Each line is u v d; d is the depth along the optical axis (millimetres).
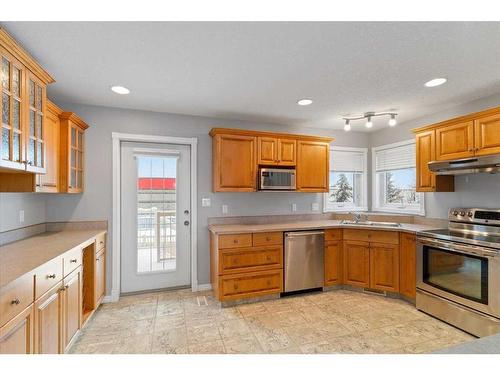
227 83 2471
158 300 3121
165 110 3254
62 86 2523
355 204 4414
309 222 3785
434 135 3004
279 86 2543
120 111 3168
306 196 4039
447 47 1861
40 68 1861
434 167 2893
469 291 2389
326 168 3748
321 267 3369
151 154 3348
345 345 2203
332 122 3816
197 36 1725
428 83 2479
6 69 1559
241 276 3010
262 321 2617
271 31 1672
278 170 3408
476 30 1662
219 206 3559
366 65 2129
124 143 3250
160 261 3398
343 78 2373
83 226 3021
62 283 1880
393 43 1812
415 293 2926
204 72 2244
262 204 3777
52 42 1786
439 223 3281
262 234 3109
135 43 1805
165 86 2531
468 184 2977
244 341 2266
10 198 2258
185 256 3494
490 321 2223
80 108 3027
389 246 3168
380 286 3221
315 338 2312
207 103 3008
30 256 1784
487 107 2814
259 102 2979
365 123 3865
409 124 3729
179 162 3473
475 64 2111
